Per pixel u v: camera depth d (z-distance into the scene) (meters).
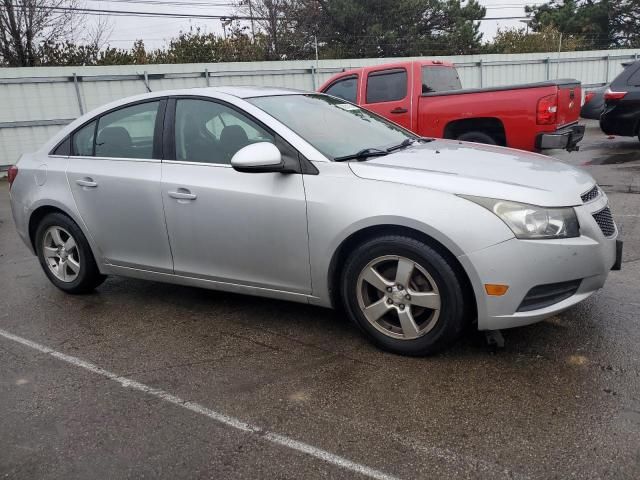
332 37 31.98
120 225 4.25
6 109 14.40
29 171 4.76
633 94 10.36
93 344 3.84
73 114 15.23
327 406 2.93
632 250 5.13
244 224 3.65
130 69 15.76
